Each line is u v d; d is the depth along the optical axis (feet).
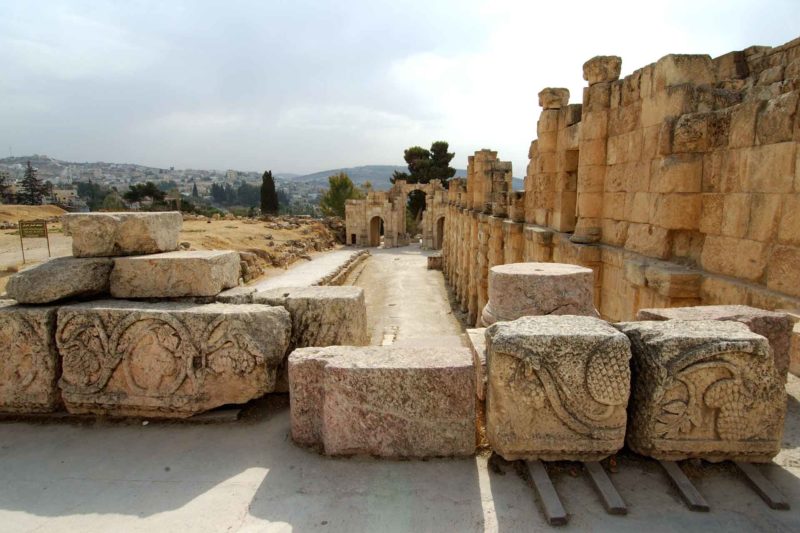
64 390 16.52
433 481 12.41
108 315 16.43
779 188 16.31
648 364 12.34
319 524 11.08
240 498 12.15
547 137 37.78
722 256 19.15
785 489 11.51
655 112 22.75
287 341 17.52
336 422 13.51
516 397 12.23
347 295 18.66
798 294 15.67
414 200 235.81
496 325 13.23
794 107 15.69
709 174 20.11
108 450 14.71
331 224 177.68
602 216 29.17
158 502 12.17
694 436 12.23
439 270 111.55
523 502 11.53
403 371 13.16
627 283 24.62
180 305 17.25
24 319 16.46
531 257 39.22
